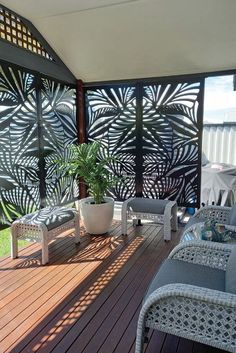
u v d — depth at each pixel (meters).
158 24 3.29
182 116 4.17
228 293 1.44
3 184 3.23
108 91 4.52
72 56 4.07
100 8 3.15
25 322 2.07
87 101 4.70
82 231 3.94
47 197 4.00
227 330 1.40
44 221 3.03
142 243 3.54
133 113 4.43
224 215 2.89
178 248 2.00
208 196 4.38
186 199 4.37
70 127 4.50
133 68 4.10
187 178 4.31
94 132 4.74
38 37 3.66
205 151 5.56
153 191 4.54
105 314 2.16
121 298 2.36
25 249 3.35
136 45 3.67
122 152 4.62
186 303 1.46
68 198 4.53
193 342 1.88
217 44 3.43
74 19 3.39
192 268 1.86
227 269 1.68
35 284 2.58
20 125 3.42
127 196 4.70
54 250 3.32
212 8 2.97
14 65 3.27
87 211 3.74
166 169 4.41
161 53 3.74
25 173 3.56
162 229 4.04
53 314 2.16
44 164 3.90
